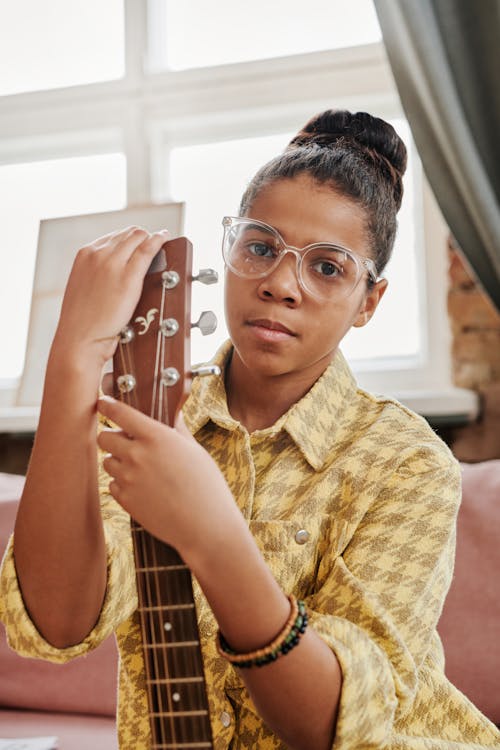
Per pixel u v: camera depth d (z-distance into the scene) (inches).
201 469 21.3
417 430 32.1
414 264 88.4
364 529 29.8
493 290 75.9
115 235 25.5
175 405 23.5
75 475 24.1
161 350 24.1
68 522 24.3
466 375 83.0
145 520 21.4
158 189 95.0
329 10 91.7
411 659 26.1
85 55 98.4
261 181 31.4
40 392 88.0
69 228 89.9
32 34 99.4
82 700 53.2
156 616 23.9
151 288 25.0
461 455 81.7
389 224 33.0
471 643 49.4
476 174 72.6
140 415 21.6
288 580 29.2
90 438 24.2
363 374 88.0
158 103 94.3
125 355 24.7
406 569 28.5
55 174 99.2
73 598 25.1
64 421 23.8
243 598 21.8
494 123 73.4
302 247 29.6
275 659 22.2
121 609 27.3
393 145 34.2
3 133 98.8
